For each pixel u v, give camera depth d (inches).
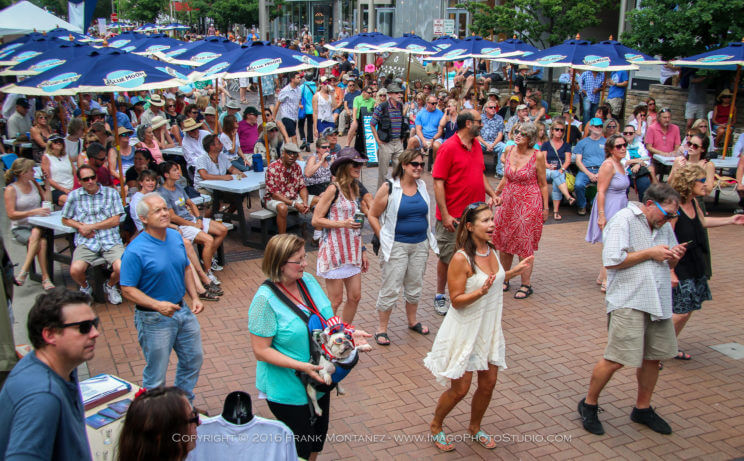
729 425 197.9
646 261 183.3
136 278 174.7
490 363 178.1
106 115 551.5
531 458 179.8
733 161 435.5
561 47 482.6
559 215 440.8
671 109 632.4
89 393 161.6
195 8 1610.5
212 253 306.5
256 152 447.8
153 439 102.5
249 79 1074.7
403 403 208.2
